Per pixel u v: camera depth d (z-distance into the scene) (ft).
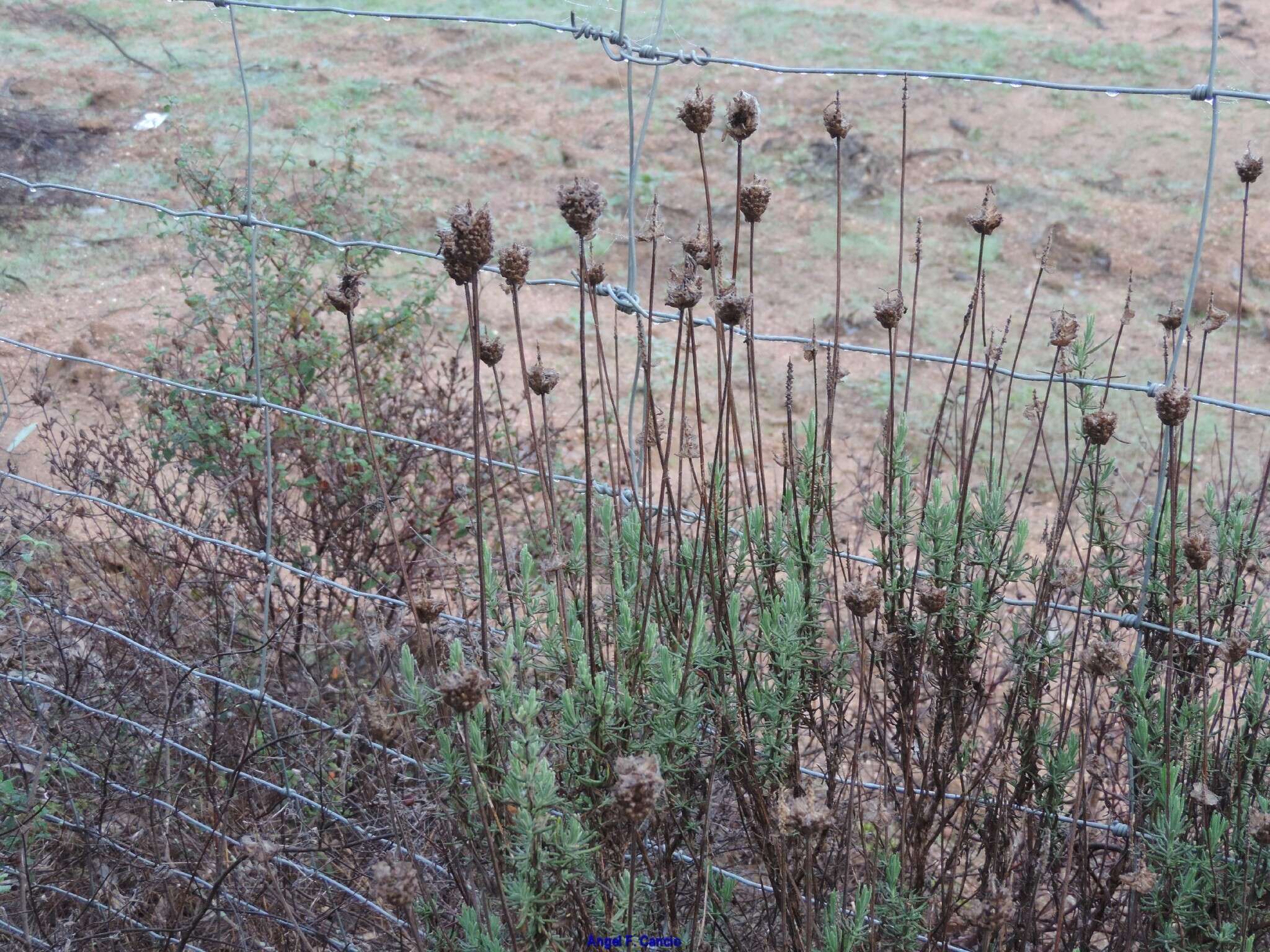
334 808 7.38
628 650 5.50
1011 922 6.18
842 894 5.75
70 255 22.40
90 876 7.47
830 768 5.85
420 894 5.69
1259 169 6.15
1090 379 6.02
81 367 17.57
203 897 7.06
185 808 7.70
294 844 7.11
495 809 5.21
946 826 6.45
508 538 11.35
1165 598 5.99
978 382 19.15
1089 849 6.48
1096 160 27.43
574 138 29.01
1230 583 6.21
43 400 12.19
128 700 8.34
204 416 11.59
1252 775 6.02
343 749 7.48
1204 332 6.43
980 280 5.90
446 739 5.24
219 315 13.07
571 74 31.96
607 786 5.25
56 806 7.72
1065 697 6.13
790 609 5.49
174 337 13.00
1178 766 5.80
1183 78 31.09
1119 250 23.82
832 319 22.04
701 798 5.87
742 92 5.04
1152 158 27.32
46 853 7.63
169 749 7.65
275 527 11.30
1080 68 31.76
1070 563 7.11
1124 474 16.05
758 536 5.91
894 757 6.70
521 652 5.60
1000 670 8.57
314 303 14.39
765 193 5.09
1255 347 20.75
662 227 5.33
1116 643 6.03
